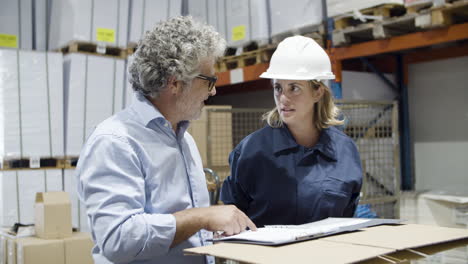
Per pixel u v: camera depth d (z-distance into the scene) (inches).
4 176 181.2
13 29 202.2
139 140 68.1
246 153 94.4
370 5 158.1
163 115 72.4
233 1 196.7
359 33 170.9
